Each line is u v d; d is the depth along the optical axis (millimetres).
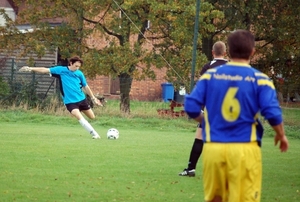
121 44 54938
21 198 17438
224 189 12352
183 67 52406
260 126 12398
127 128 42844
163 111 47594
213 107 12336
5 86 50656
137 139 33844
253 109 12227
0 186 19062
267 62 59844
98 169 22562
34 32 55969
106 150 27859
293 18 57062
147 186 19594
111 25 54031
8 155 25516
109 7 54156
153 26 54938
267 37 58469
